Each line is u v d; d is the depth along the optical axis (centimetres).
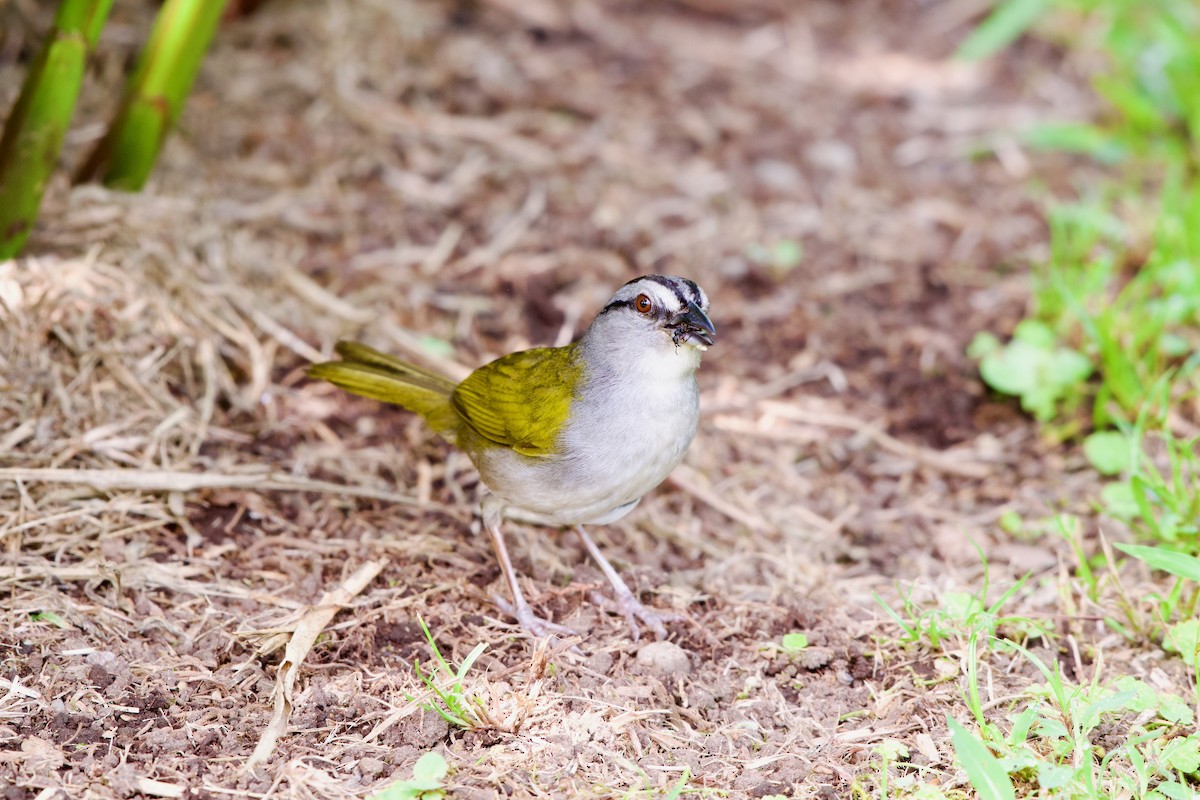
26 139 1100
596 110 1719
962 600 997
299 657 896
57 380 1090
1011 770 807
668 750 857
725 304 1441
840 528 1158
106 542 997
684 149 1681
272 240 1406
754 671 954
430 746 847
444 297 1391
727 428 1273
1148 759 842
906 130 1770
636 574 1072
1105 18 1948
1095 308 1399
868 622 1009
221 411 1170
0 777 778
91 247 1210
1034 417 1302
